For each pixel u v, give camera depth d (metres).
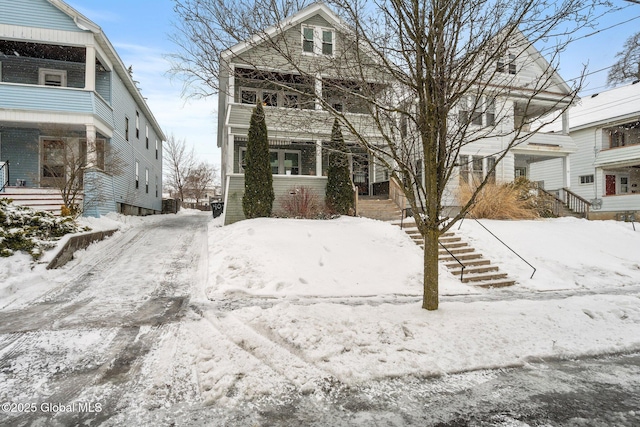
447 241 9.94
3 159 14.01
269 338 4.12
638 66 25.00
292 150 16.34
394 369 3.43
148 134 22.53
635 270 9.62
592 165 20.88
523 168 20.78
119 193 15.88
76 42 12.82
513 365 3.64
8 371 3.27
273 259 7.85
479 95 5.04
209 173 49.16
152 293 6.12
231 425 2.55
